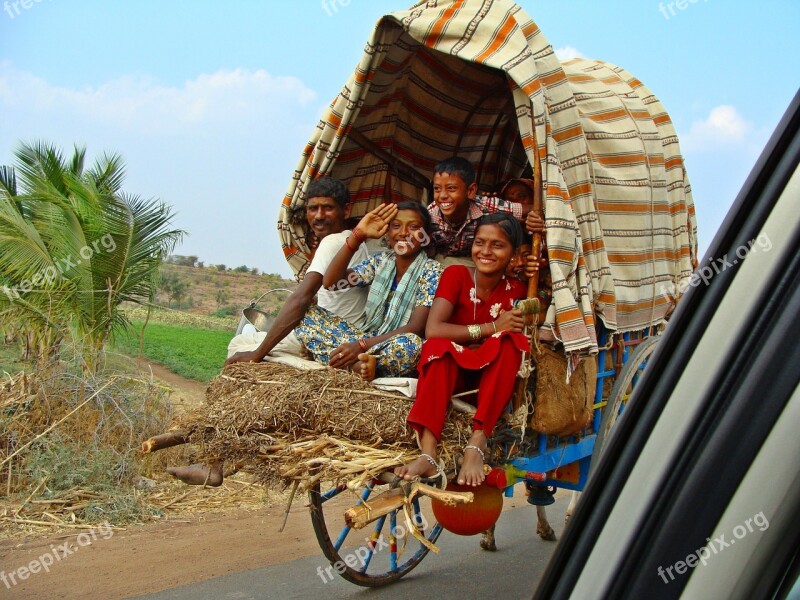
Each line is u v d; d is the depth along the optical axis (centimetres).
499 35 391
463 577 526
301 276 518
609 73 568
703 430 93
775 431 89
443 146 562
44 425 795
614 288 442
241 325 491
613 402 452
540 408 374
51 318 1030
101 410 813
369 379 358
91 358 968
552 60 407
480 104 538
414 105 525
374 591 495
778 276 90
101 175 1127
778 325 90
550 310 379
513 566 552
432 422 325
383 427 333
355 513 272
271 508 718
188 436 369
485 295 388
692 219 588
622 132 492
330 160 468
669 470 95
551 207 374
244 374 379
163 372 1532
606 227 464
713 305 95
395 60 470
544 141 379
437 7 422
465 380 365
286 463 328
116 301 1071
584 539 103
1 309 1034
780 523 89
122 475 743
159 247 1084
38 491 694
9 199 1071
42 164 1114
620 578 98
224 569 532
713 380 93
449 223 449
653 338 503
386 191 557
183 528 641
